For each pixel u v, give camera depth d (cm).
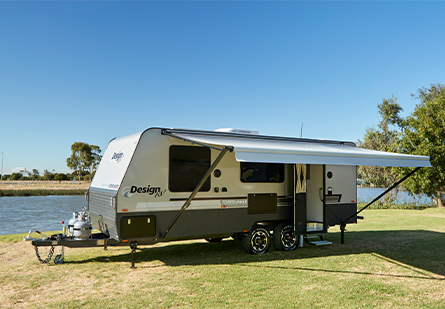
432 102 1819
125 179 575
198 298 439
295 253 715
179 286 487
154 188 598
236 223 679
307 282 512
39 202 3359
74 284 496
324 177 775
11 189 5188
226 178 669
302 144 727
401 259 666
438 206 1953
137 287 482
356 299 443
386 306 421
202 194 642
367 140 2542
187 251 733
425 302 435
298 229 725
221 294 455
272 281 514
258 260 651
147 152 596
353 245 811
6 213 2295
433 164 1634
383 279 533
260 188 709
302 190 740
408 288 490
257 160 511
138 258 664
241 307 411
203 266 602
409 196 2319
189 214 629
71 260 645
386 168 2247
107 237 616
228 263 626
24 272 558
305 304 423
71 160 8138
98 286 487
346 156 607
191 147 638
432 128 1666
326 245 809
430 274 563
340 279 529
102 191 653
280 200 732
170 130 621
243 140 668
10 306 408
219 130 711
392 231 1045
